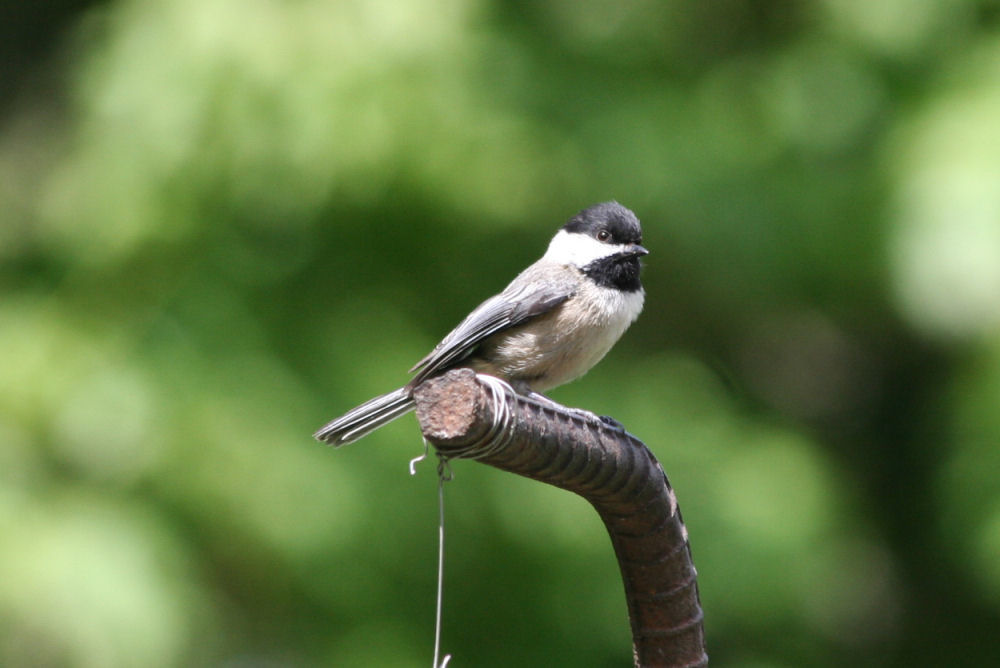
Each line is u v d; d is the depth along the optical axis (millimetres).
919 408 14273
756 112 12219
